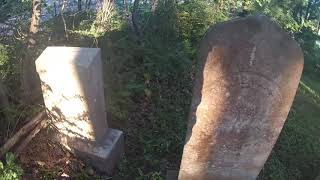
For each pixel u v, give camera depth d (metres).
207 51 3.14
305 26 11.79
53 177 4.40
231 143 3.79
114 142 4.82
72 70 3.93
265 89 3.28
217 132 3.70
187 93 6.53
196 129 3.71
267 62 3.11
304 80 9.72
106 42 6.07
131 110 5.87
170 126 5.71
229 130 3.66
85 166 4.71
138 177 4.81
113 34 6.45
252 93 3.31
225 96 3.37
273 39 3.00
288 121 6.45
